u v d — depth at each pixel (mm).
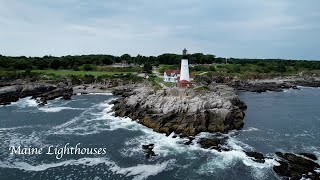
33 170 37531
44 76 120500
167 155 42594
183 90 67375
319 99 101812
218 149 44625
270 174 36719
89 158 41562
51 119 63594
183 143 47500
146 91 75812
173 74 94688
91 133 53250
